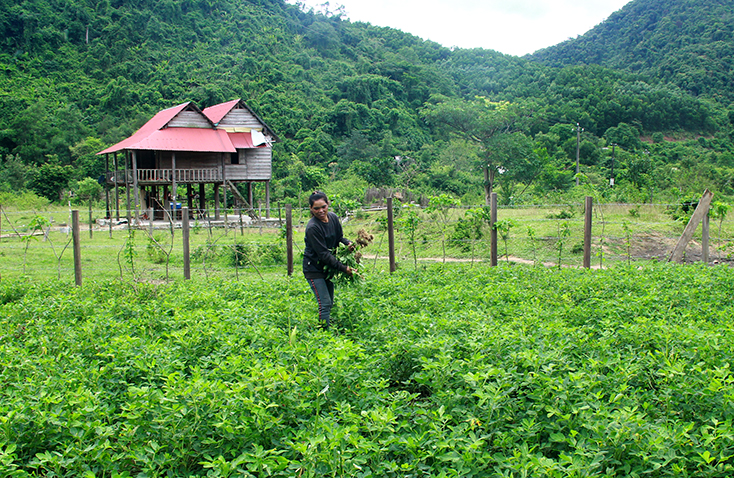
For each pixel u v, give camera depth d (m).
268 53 92.81
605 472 3.28
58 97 70.00
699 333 4.80
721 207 12.32
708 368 4.34
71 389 4.17
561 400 3.72
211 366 4.94
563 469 3.04
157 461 3.25
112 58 84.31
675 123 87.81
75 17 91.38
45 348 5.34
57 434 3.64
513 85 98.06
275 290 8.59
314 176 52.53
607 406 3.69
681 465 3.16
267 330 5.71
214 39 96.75
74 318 7.05
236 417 3.55
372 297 7.75
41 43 84.12
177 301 7.84
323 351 4.54
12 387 4.41
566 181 42.16
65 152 57.12
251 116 33.41
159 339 5.72
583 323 6.33
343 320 6.88
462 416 3.76
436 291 7.85
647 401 3.99
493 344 4.83
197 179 30.48
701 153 71.88
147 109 67.69
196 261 16.53
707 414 3.63
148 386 4.19
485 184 40.94
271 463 3.12
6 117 59.44
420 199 37.66
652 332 5.09
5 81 70.31
